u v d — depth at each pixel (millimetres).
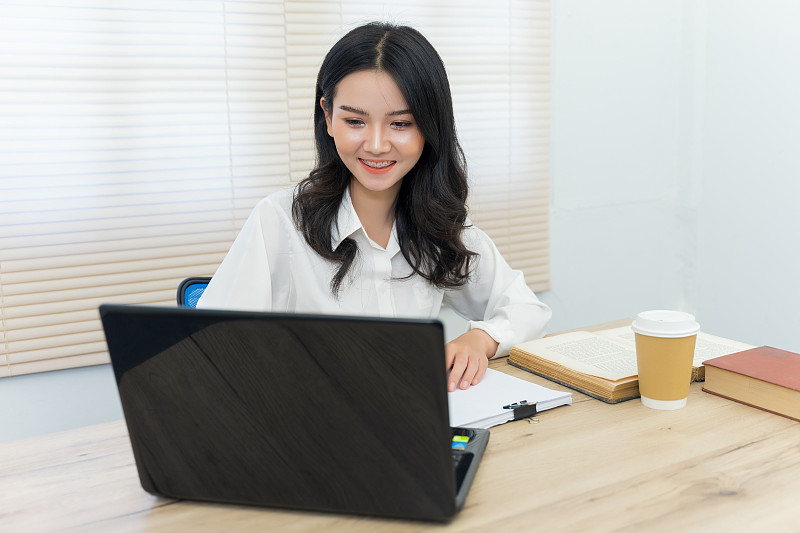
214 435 810
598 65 2910
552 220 2914
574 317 3051
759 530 770
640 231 3152
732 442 990
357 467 783
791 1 2641
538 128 2812
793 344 2783
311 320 724
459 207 1447
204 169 2283
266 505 839
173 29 2180
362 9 2453
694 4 3008
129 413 823
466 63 2631
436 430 738
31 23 2010
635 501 833
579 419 1083
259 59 2312
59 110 2068
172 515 834
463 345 1325
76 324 2182
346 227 1432
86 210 2139
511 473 909
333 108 1289
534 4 2723
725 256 3037
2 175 2023
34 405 2189
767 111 2783
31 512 843
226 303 1418
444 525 792
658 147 3127
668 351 1080
